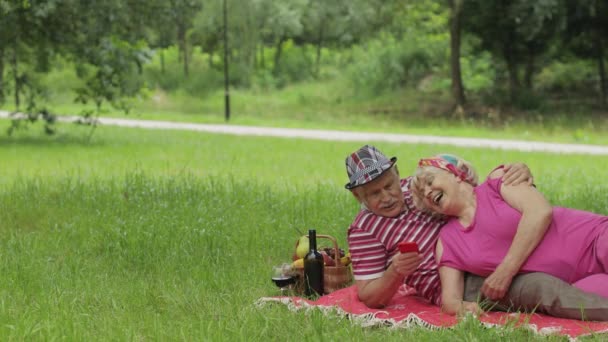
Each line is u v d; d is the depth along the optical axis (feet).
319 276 20.93
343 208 32.55
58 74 173.47
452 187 18.78
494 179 19.08
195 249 25.85
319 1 200.13
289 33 201.57
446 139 92.79
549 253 17.94
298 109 151.33
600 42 133.39
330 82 180.96
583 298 17.01
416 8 158.20
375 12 161.58
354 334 17.08
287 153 69.10
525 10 119.55
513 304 17.98
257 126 118.73
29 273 22.85
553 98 141.79
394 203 19.13
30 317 18.47
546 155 68.23
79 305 19.75
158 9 78.43
